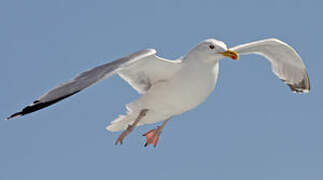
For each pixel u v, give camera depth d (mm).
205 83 13391
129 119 14117
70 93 11555
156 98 13609
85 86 11695
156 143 15125
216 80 13586
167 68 13359
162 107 13695
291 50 15070
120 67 12102
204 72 13344
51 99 11359
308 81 15656
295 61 15383
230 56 13203
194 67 13312
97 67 12211
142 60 13117
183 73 13344
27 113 11133
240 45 14789
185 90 13398
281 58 15414
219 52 13227
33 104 11211
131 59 12336
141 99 13750
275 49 15172
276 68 15609
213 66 13445
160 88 13562
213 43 13281
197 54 13328
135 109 13836
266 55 15367
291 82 15789
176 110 13734
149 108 13750
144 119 13984
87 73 12055
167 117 13977
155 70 13422
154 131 15125
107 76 11883
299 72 15602
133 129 13844
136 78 13719
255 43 14797
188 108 13680
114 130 14336
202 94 13484
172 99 13531
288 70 15625
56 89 11523
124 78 13781
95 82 11766
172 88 13469
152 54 12633
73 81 11789
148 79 13672
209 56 13258
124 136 13820
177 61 13414
